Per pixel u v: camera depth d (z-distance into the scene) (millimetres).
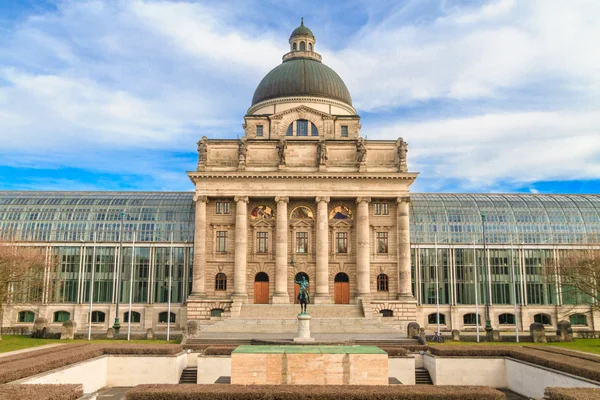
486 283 101688
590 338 80625
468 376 52344
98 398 46594
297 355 38375
